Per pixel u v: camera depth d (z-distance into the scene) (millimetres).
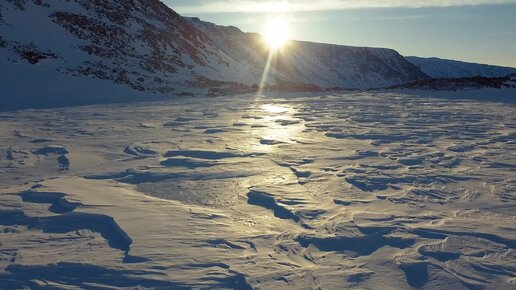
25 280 4363
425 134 13797
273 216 6340
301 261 4840
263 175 8648
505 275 4496
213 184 8023
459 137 13227
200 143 12195
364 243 5309
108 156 10531
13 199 6945
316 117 18438
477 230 5660
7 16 33750
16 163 9781
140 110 21203
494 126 15516
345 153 10812
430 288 4262
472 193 7387
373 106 23266
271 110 21359
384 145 11914
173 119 17797
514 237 5418
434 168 9211
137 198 7039
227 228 5793
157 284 4309
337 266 4719
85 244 5262
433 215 6277
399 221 6012
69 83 28531
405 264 4738
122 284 4309
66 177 8461
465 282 4359
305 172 8781
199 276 4461
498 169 9133
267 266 4695
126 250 5094
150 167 9305
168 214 6266
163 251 5004
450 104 24078
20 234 5566
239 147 11617
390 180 8188
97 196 7059
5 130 14523
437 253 4996
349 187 7738
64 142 12359
